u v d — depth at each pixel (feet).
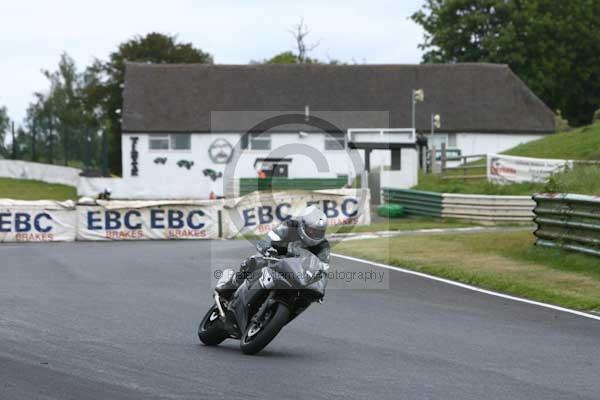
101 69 357.20
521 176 160.86
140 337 48.49
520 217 134.72
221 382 37.68
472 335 51.06
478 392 36.96
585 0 330.54
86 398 34.45
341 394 36.11
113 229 121.80
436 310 60.44
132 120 270.67
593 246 81.00
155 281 73.36
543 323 55.67
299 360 43.19
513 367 42.24
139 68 289.74
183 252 98.53
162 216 122.72
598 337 50.96
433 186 167.73
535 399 35.94
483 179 172.45
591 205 81.82
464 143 280.31
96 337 47.98
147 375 38.68
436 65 295.28
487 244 98.84
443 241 104.17
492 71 294.46
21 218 119.75
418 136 203.21
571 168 147.74
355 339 49.47
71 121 460.55
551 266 81.35
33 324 51.70
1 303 60.03
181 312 57.93
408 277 77.97
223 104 278.05
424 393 36.60
